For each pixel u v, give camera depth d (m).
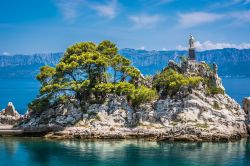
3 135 118.19
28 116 126.69
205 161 89.38
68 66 123.62
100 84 122.62
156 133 112.81
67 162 89.25
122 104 121.00
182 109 118.12
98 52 131.50
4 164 88.00
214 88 125.25
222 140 110.25
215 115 117.19
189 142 108.81
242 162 88.50
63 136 114.44
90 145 105.75
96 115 118.50
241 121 118.38
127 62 130.88
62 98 121.81
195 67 129.25
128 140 112.06
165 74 126.25
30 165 87.19
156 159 91.25
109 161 89.75
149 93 120.88
